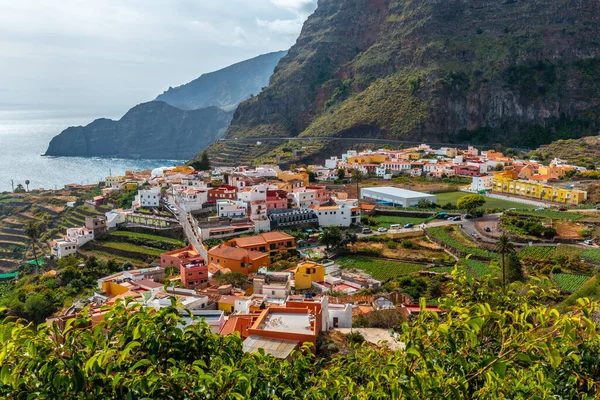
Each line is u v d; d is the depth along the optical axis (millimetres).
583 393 19047
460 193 197625
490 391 17219
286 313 55312
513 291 23609
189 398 17625
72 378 16250
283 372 23938
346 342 53406
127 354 17422
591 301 18109
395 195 178250
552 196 171375
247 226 139250
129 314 19688
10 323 16828
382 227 147750
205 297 76000
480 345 20062
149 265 123062
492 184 197625
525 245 121250
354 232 142625
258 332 49469
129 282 89250
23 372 16844
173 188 176375
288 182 189750
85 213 187125
